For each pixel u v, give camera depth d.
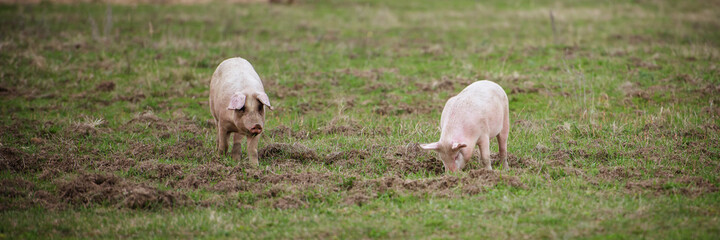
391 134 12.51
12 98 15.17
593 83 16.34
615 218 7.53
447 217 7.73
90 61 18.61
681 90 15.28
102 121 13.22
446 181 8.89
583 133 12.16
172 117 13.97
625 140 11.49
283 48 21.00
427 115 14.18
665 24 25.09
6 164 9.73
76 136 11.96
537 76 17.36
